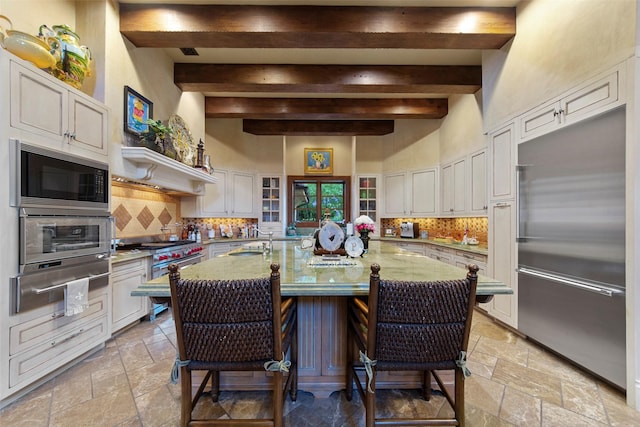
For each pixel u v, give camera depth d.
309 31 2.53
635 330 1.64
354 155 5.46
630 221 1.65
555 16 2.17
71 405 1.63
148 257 2.93
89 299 2.15
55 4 2.25
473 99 3.65
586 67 1.92
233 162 5.07
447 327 1.14
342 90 3.63
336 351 1.77
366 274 1.55
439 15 2.55
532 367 2.06
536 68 2.36
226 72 3.48
